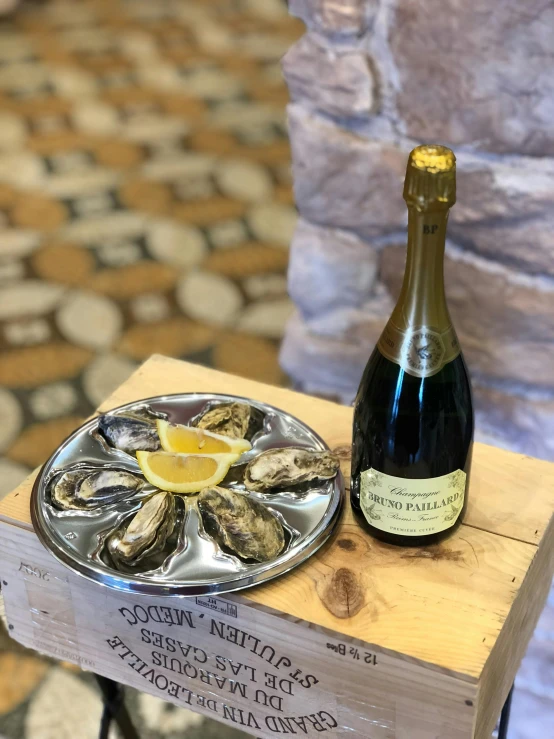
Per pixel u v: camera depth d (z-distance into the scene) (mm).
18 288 2271
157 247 2434
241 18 3904
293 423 913
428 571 781
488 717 800
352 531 820
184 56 3547
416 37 964
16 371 2014
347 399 1234
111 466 857
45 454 1797
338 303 1170
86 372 2014
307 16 1006
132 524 777
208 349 2070
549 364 1079
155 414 920
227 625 780
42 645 911
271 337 2105
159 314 2189
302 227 1144
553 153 965
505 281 1055
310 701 790
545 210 993
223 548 776
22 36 3725
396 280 1123
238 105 3172
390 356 770
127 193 2664
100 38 3717
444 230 712
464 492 805
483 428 1155
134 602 809
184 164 2814
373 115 1028
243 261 2381
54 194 2652
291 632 753
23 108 3135
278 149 2902
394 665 725
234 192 2678
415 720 746
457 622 736
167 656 837
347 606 750
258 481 826
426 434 774
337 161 1069
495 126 973
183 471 837
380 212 1081
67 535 788
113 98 3211
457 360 793
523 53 925
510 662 837
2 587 887
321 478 836
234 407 917
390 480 769
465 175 1016
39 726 1367
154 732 1368
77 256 2389
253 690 815
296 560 768
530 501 857
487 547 804
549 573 910
